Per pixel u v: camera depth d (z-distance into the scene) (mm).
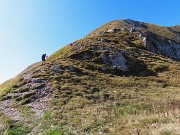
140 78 57438
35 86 43562
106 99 38719
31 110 33219
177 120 20859
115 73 59500
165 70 65188
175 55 106375
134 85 51000
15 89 43969
